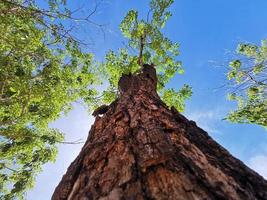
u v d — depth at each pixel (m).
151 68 5.88
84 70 12.24
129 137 2.43
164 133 2.31
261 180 1.93
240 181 1.87
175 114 3.16
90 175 2.10
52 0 7.44
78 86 12.80
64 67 11.48
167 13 11.05
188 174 1.84
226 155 2.29
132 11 11.26
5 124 11.31
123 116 3.04
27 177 14.20
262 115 10.25
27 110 11.86
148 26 11.11
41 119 13.12
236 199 1.64
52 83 11.72
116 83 11.72
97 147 2.49
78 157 2.63
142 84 4.82
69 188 2.14
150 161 1.91
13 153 12.90
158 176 1.82
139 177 1.84
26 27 8.27
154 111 3.08
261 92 9.57
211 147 2.41
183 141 2.38
